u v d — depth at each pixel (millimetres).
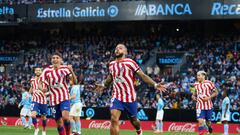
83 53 58562
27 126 40094
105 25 60656
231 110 41750
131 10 53281
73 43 60406
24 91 39312
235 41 55000
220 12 50469
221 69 50812
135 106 17422
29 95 39125
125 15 53438
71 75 20484
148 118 43656
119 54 17281
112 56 56781
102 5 54062
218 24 56781
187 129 41719
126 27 60062
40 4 55656
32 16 55812
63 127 20750
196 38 56906
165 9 52219
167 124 42594
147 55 56281
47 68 20531
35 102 28516
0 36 63312
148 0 52750
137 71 17047
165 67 55469
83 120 45250
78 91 28281
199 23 57500
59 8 55125
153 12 52625
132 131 39344
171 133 38062
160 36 58344
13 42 62625
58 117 20625
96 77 53625
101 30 60844
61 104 20328
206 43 55812
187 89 47906
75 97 28172
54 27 61938
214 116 41531
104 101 48312
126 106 17266
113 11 53719
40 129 38562
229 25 56344
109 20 53906
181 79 50812
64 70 20344
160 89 17031
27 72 57406
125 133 36125
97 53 57938
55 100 20375
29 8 55938
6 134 32344
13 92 53000
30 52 60781
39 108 28531
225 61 52000
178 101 46406
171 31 58562
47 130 37156
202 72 27891
